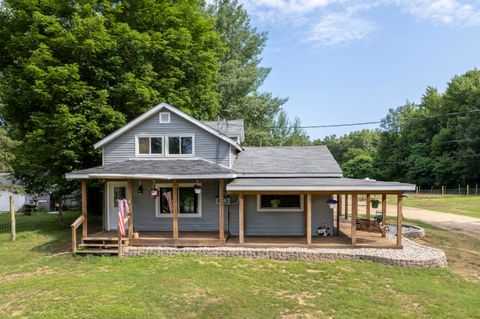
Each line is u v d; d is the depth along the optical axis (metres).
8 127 21.75
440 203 35.25
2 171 16.91
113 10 18.36
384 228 14.65
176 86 20.80
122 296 8.29
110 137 15.50
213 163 15.13
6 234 16.94
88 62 17.48
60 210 19.44
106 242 13.30
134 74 18.27
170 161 15.32
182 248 12.72
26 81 17.09
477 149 48.78
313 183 13.06
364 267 11.02
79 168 18.00
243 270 10.57
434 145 56.69
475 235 17.98
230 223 15.48
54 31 16.72
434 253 12.03
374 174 70.06
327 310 7.75
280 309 7.76
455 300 8.52
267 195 15.21
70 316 7.24
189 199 15.59
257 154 18.72
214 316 7.35
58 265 11.39
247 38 37.12
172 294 8.45
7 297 8.44
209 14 33.38
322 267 10.95
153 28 20.02
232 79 32.09
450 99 58.34
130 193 13.63
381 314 7.59
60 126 16.05
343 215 24.38
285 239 14.13
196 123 15.34
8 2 17.25
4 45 18.47
